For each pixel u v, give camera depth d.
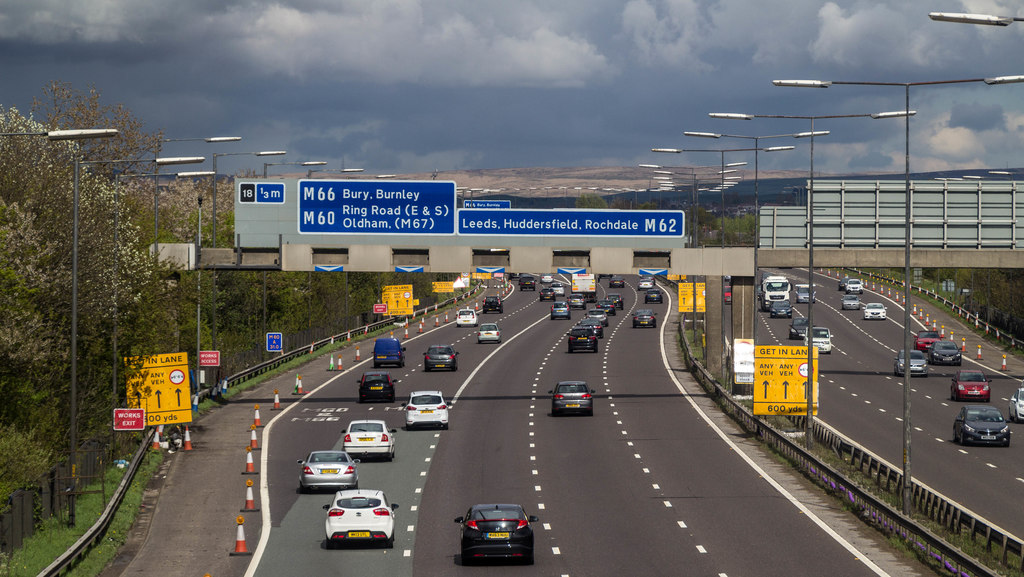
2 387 88.06
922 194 144.12
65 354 94.50
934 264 143.88
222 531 76.44
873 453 104.69
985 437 108.62
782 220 144.12
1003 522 75.12
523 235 134.38
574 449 107.50
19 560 63.75
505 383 162.62
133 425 89.81
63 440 96.56
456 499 84.88
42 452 80.19
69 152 110.44
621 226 135.75
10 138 103.75
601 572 62.56
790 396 111.06
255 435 111.12
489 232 134.38
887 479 85.38
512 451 106.50
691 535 72.38
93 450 91.69
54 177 104.50
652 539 71.19
